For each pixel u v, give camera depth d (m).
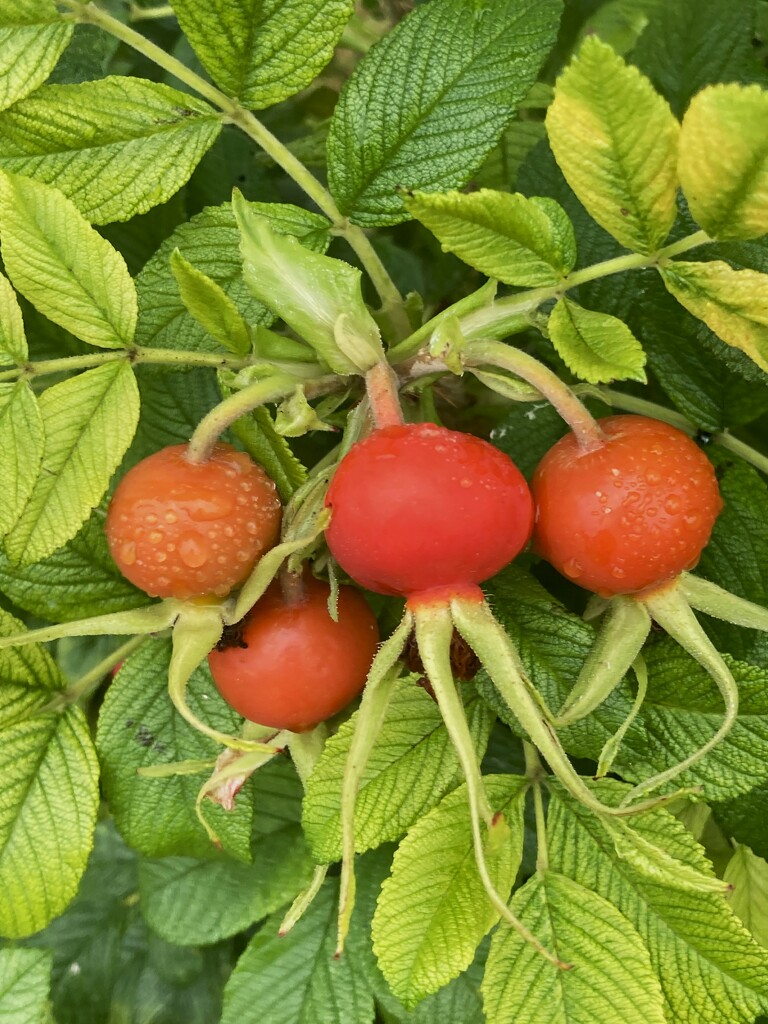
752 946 0.12
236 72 0.14
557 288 0.12
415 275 0.22
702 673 0.13
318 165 0.21
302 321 0.13
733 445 0.16
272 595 0.13
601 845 0.13
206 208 0.14
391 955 0.12
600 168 0.11
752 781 0.13
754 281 0.11
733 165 0.10
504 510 0.11
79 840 0.14
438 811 0.13
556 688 0.13
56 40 0.13
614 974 0.12
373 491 0.11
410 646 0.12
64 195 0.13
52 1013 0.22
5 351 0.13
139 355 0.13
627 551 0.12
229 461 0.13
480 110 0.14
